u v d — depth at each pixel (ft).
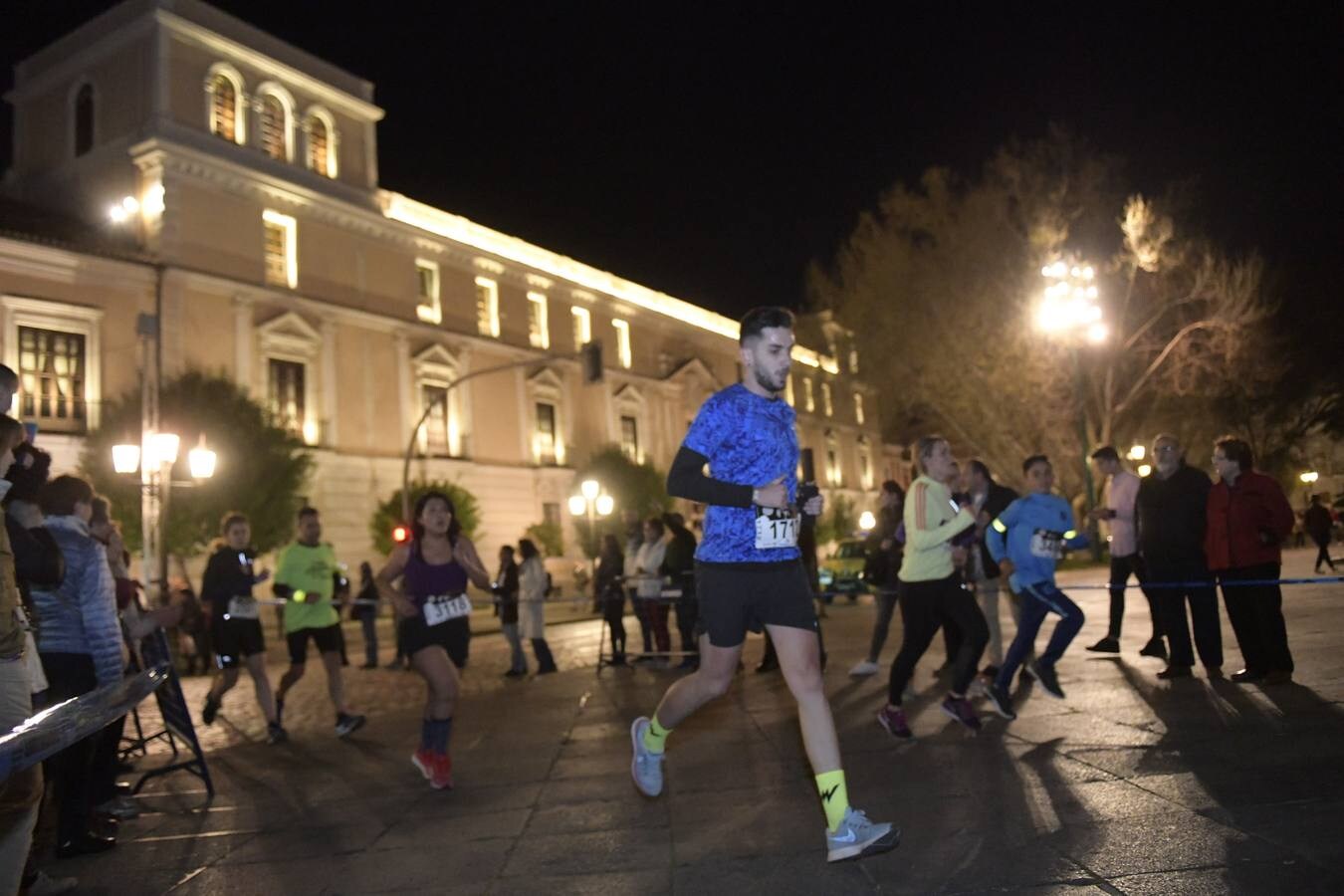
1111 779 15.70
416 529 19.93
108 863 15.84
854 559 94.17
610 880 12.86
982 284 106.22
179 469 85.76
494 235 137.39
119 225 98.94
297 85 111.55
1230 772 15.57
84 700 11.16
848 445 216.13
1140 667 27.91
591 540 118.11
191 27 100.12
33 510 15.61
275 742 27.78
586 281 154.10
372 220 116.98
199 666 61.77
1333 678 23.49
